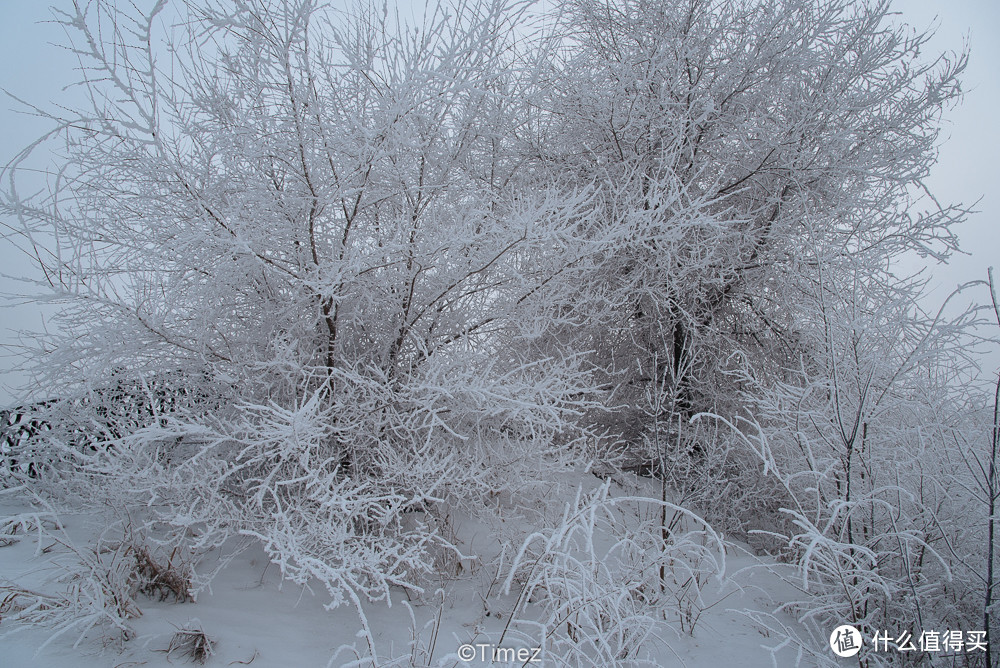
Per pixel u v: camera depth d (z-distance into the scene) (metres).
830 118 5.15
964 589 2.86
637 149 5.25
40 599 2.40
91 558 2.62
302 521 3.00
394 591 3.20
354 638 2.71
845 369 3.32
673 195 3.71
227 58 3.32
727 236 5.07
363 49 3.43
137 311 3.10
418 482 3.20
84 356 3.23
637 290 4.90
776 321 5.50
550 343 4.88
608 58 5.41
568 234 3.49
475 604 3.10
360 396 3.50
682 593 3.12
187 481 2.96
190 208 3.21
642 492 4.88
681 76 5.23
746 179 5.50
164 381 3.57
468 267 3.55
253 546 3.48
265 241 3.35
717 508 4.56
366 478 3.29
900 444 3.19
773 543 4.25
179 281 3.28
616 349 5.78
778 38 5.09
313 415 3.02
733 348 5.36
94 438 3.34
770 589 3.55
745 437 2.85
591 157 5.47
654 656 2.76
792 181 5.23
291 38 2.93
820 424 3.35
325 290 3.09
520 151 5.20
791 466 3.82
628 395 5.69
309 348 3.67
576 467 4.45
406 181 3.50
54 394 3.32
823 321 3.50
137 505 3.12
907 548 2.71
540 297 3.80
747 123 5.29
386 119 3.28
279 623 2.75
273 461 3.31
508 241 3.36
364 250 3.45
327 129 3.17
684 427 5.07
